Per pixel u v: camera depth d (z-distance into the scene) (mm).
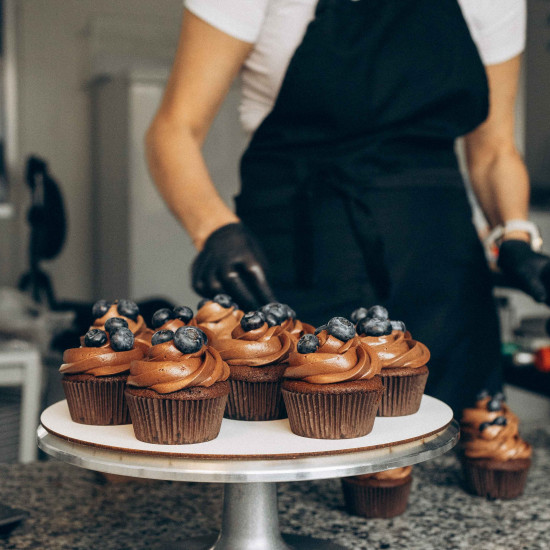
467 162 1505
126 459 799
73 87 4695
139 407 880
